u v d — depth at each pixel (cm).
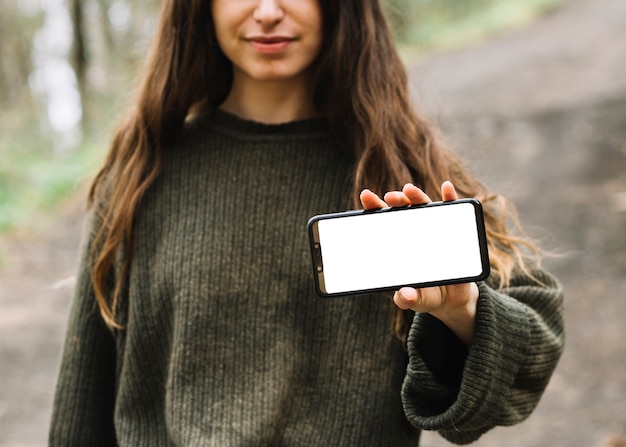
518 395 131
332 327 139
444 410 123
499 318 120
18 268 650
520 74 1183
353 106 146
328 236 115
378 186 144
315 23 146
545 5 1745
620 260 512
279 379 137
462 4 1838
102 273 148
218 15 147
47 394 431
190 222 145
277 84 153
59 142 1335
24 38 1581
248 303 140
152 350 146
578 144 790
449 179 149
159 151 151
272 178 147
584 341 421
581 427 345
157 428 146
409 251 114
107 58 1521
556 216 605
